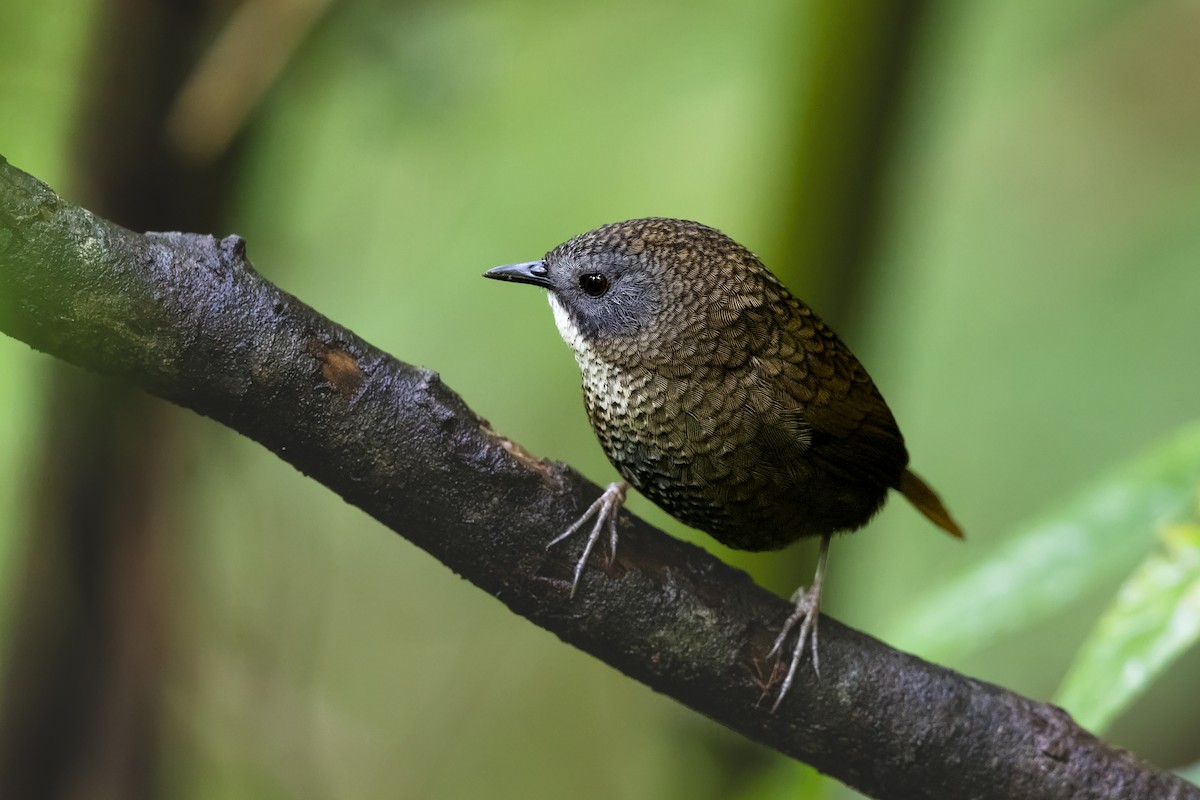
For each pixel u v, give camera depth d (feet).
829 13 31.45
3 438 35.06
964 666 43.91
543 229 43.32
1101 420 44.27
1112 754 24.94
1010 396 45.83
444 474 22.45
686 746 33.81
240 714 35.88
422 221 42.83
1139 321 45.32
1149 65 48.83
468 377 45.19
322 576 37.70
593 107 43.86
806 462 28.48
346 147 40.24
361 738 44.06
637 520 24.38
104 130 33.40
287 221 38.19
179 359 21.12
